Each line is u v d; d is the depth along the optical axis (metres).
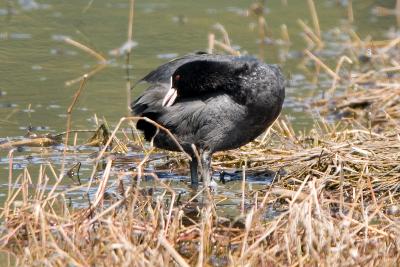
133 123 13.00
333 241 8.25
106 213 8.80
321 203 9.13
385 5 21.81
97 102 14.45
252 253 8.08
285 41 18.53
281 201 10.11
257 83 10.27
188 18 19.94
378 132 13.03
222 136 10.50
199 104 10.52
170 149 10.90
